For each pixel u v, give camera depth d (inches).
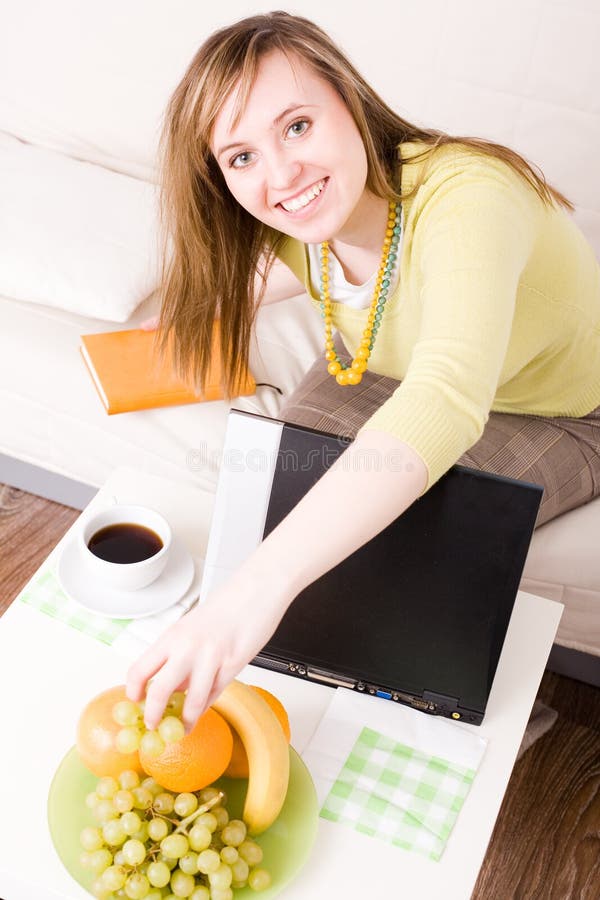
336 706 46.4
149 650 34.1
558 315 53.4
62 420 70.1
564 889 60.1
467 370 36.3
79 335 71.1
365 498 34.8
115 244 73.5
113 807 36.9
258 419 45.3
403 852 41.1
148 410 67.1
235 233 52.1
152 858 36.4
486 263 39.4
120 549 49.6
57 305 71.4
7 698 44.6
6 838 39.7
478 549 44.6
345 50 75.0
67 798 39.6
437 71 73.4
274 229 53.6
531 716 68.6
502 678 48.9
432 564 45.1
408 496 35.4
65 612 48.6
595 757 67.7
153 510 50.5
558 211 52.5
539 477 59.8
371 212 48.8
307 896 39.3
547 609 52.1
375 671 47.1
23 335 70.2
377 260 51.3
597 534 62.7
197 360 57.8
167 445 67.0
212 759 37.4
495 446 59.5
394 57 74.1
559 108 71.3
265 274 57.4
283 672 47.8
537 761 66.9
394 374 57.8
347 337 56.7
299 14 75.1
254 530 46.9
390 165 47.6
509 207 42.7
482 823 42.6
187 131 44.5
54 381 69.0
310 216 44.4
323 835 41.3
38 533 77.7
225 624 33.4
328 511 34.8
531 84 71.2
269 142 42.0
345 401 62.9
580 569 62.4
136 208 76.8
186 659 33.0
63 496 78.7
